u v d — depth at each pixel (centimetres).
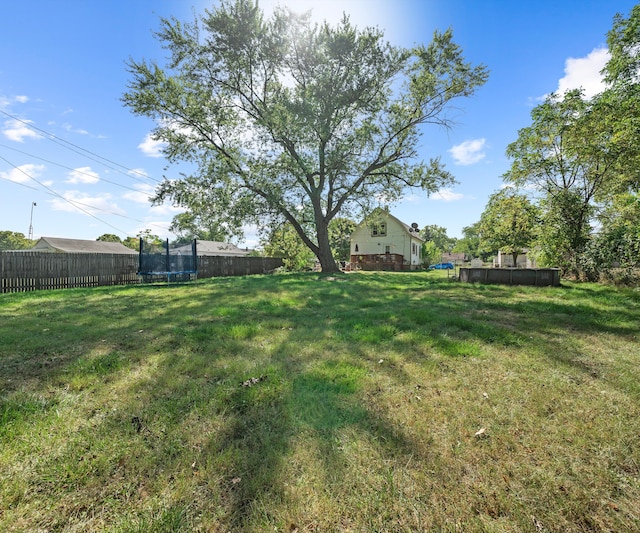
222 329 396
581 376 252
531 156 1346
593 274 1092
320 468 144
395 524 117
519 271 1046
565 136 1190
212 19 1264
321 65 1398
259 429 177
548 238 1277
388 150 1552
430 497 129
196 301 650
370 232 2983
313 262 2619
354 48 1336
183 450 157
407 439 167
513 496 128
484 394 220
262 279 1268
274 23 1312
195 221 1520
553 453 156
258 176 1423
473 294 773
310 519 119
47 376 248
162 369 265
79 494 128
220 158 1444
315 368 267
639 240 905
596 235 1143
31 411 191
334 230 2300
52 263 1000
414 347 325
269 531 113
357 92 1395
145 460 148
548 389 227
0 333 374
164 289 910
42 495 127
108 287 1015
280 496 129
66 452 152
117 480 136
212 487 133
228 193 1453
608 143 1018
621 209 1112
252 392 219
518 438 168
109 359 285
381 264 2717
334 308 562
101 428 175
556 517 119
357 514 121
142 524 114
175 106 1337
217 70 1383
